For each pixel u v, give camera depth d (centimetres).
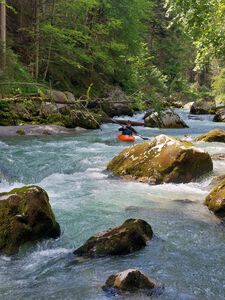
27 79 1870
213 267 500
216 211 687
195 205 738
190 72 5253
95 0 2498
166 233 604
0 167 957
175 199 774
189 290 442
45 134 1492
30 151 1161
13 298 427
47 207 577
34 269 495
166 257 523
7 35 2242
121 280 430
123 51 2970
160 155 916
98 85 2697
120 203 743
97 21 2816
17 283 461
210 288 448
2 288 449
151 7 3584
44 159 1066
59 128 1580
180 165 888
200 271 488
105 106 2214
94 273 479
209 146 1264
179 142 927
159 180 879
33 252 542
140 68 2383
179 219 664
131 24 2967
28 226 551
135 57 2677
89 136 1505
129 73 2805
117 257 520
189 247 557
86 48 2633
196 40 1424
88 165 1029
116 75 2934
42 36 2222
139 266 496
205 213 696
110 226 628
